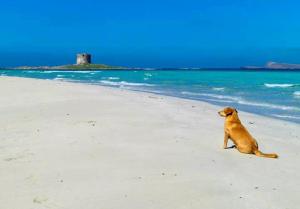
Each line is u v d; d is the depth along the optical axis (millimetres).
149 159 8422
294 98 23266
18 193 6461
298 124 13711
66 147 9211
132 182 7000
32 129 11188
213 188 6801
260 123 13711
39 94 20406
